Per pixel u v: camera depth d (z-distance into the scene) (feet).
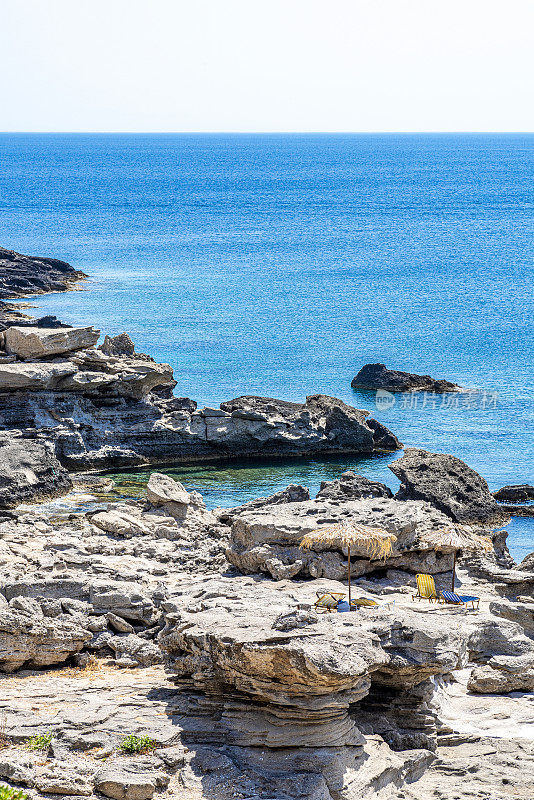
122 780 63.21
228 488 203.31
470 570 119.75
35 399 210.18
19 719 72.54
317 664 66.69
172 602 92.94
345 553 110.83
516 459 223.71
